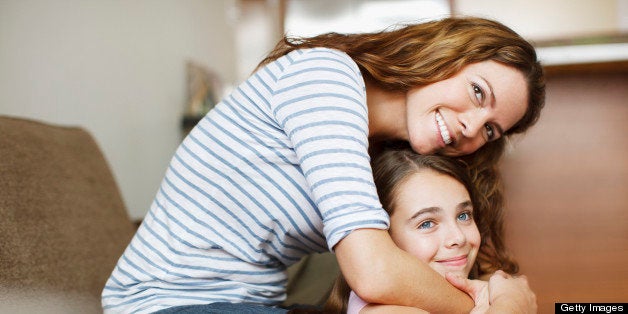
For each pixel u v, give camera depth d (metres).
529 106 1.01
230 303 0.83
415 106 0.91
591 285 1.65
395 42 0.93
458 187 0.96
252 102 0.85
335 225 0.68
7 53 1.59
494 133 0.96
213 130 0.88
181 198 0.88
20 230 1.01
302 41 0.97
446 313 0.75
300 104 0.76
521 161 1.84
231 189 0.85
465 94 0.88
